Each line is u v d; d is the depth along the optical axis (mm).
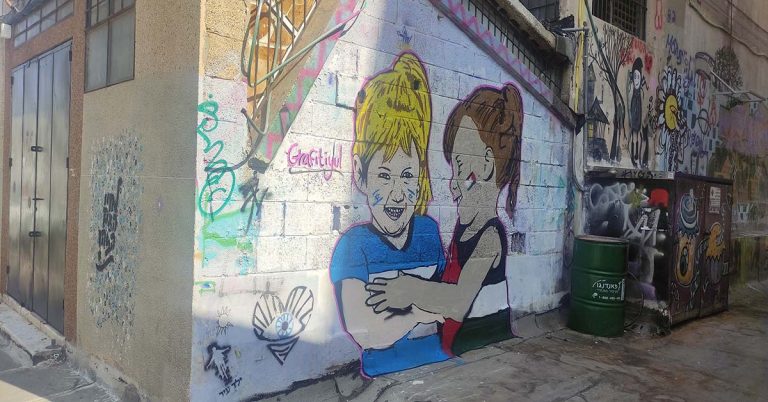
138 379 4332
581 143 7359
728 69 11836
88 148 5223
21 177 6930
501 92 6109
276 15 4273
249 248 4023
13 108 7227
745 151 12656
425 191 5320
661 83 9297
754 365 5770
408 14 5074
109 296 4812
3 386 4844
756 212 13102
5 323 6387
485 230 5992
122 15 4727
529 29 6484
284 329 4250
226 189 3889
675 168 9820
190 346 3758
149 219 4223
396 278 5078
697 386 5109
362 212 4773
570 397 4707
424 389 4727
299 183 4305
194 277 3750
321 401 4461
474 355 5680
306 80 4324
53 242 5945
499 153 6125
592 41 7578
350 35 4613
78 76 5453
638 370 5480
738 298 9680
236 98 3926
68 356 5453
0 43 7574
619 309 6613
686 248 7223
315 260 4434
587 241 6723
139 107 4402
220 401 3893
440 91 5418
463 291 5754
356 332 4762
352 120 4652
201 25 3729
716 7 11156
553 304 6980
